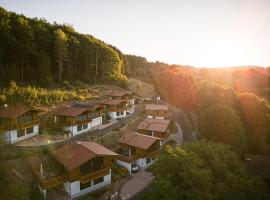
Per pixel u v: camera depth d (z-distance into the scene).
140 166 43.34
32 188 28.86
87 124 51.69
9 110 40.16
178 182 27.58
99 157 34.16
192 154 31.12
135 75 141.50
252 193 28.95
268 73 151.50
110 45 138.50
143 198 32.09
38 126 44.72
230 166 34.34
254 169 42.47
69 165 30.59
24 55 71.44
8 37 66.75
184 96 93.56
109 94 76.88
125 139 46.22
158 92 114.00
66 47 84.06
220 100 67.38
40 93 58.88
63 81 79.94
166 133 56.66
